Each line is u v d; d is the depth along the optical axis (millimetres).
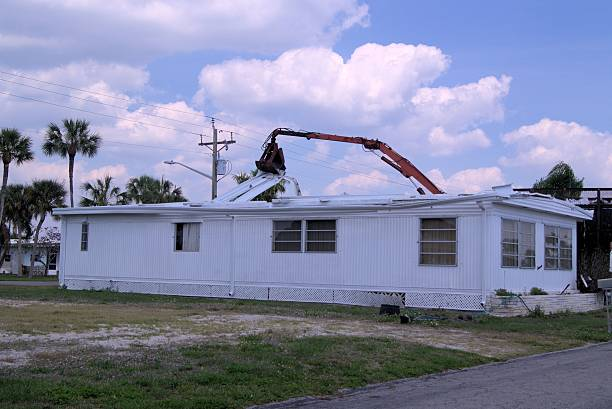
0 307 20719
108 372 9555
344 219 25203
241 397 8812
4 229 63531
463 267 22625
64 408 7672
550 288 26172
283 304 24266
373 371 11156
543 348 15195
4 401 7664
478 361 12914
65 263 32250
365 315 20609
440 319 19500
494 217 22328
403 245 23891
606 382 10570
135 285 29984
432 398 9266
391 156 32375
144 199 62531
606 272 28797
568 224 28078
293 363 11117
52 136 51531
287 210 26156
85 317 17578
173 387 8945
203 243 28359
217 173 41594
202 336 14203
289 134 33281
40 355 10844
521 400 9070
